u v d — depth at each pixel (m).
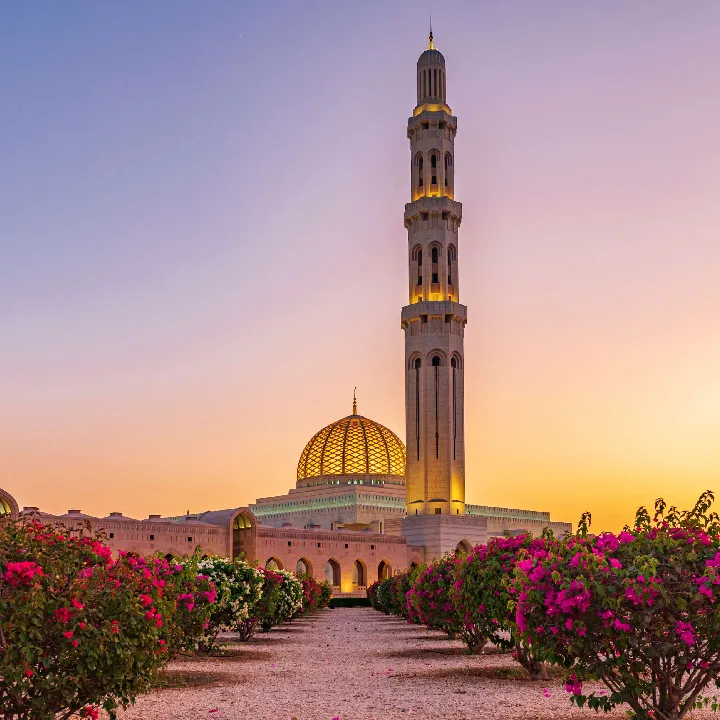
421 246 118.06
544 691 26.09
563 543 17.81
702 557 16.42
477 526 114.38
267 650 42.56
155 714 23.42
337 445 142.00
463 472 115.19
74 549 17.53
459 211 119.19
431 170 120.50
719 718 22.17
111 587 17.00
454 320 116.19
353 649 42.78
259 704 25.11
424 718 22.66
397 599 64.12
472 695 26.25
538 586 16.80
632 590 15.79
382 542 110.50
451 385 114.94
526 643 17.92
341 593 105.31
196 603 31.77
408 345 116.81
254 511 144.38
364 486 131.62
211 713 23.52
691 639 15.45
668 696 16.75
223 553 93.31
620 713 22.91
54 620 15.67
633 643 15.97
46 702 15.88
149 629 17.33
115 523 84.19
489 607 29.97
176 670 33.44
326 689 28.16
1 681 15.53
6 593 15.52
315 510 134.00
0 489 72.06
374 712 23.62
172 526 88.88
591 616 16.27
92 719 16.50
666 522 17.38
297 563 104.31
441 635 52.28
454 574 35.94
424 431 114.00
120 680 16.42
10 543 16.61
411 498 114.81
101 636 15.93
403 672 32.28
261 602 47.34
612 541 17.14
